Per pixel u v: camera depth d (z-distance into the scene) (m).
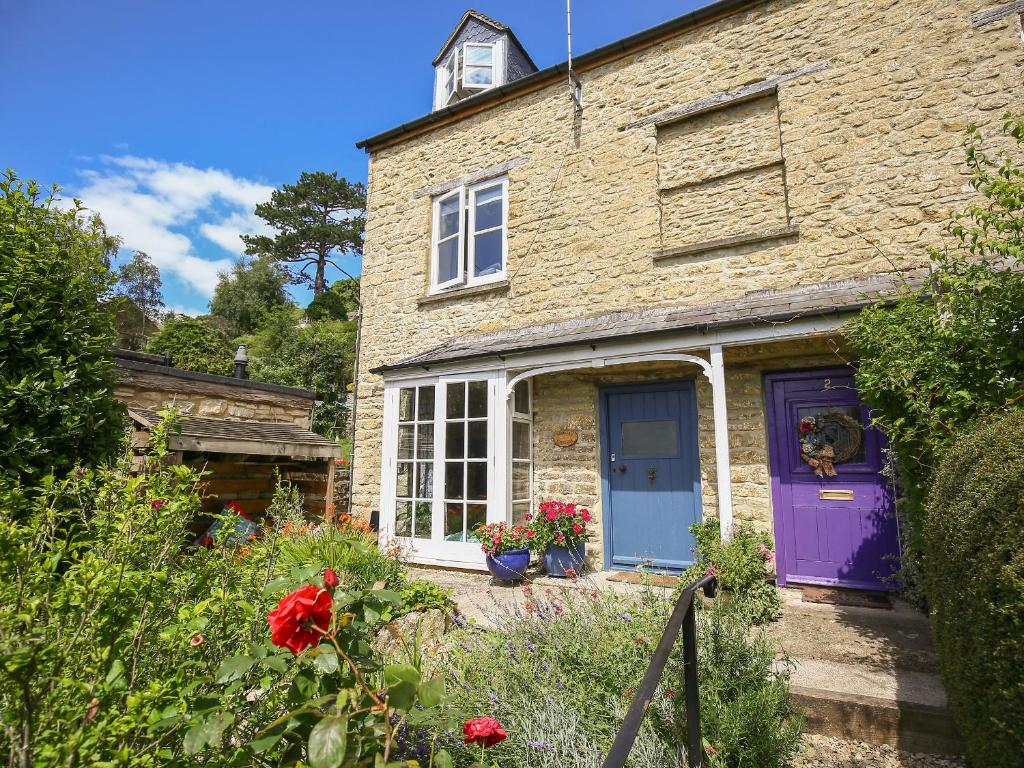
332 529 4.57
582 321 6.72
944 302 3.29
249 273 36.12
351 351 21.45
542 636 2.84
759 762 2.13
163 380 6.94
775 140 6.23
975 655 1.91
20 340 2.96
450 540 6.58
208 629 1.80
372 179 9.09
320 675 1.53
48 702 1.38
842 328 4.04
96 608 1.54
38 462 2.92
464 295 7.80
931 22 5.52
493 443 6.40
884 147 5.55
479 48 9.42
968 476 2.16
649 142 6.83
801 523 5.49
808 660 3.40
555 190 7.37
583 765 1.93
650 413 6.49
